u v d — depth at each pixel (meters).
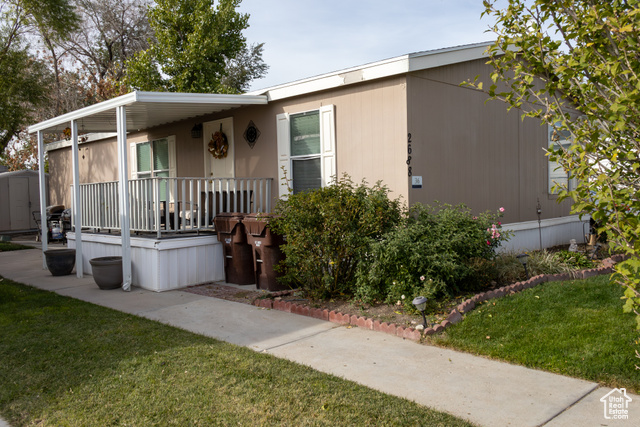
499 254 7.48
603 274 7.36
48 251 9.80
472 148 8.49
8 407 3.87
